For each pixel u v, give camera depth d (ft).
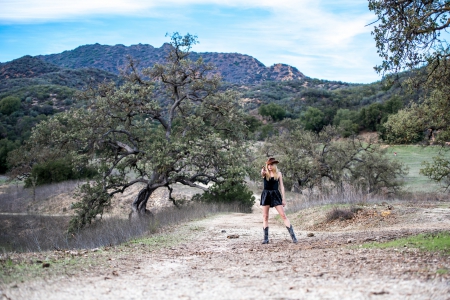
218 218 63.46
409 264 19.44
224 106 97.09
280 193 33.73
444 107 43.80
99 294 15.56
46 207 131.34
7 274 19.77
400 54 33.37
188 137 89.86
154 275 19.83
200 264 23.26
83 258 26.37
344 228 47.19
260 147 136.26
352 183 116.16
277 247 30.37
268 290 15.57
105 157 97.55
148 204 124.88
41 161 138.10
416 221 45.93
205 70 95.66
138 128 96.89
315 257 23.70
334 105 345.92
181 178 92.73
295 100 401.49
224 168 90.63
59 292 15.89
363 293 14.28
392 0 32.76
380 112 248.52
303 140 127.54
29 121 260.83
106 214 118.21
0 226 102.22
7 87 421.59
